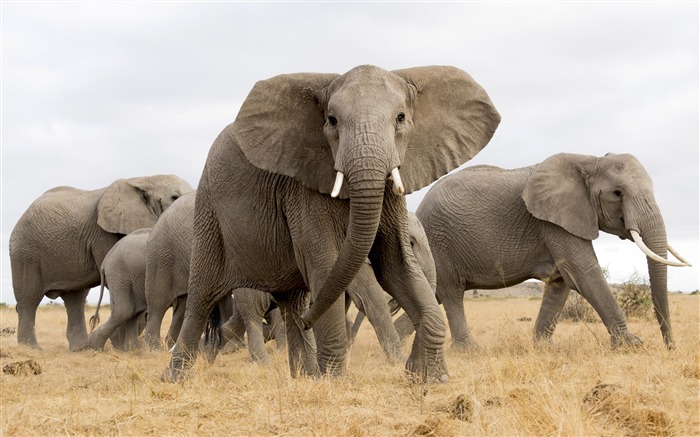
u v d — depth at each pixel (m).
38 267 28.05
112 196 27.72
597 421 8.12
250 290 17.77
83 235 28.03
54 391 11.76
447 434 7.85
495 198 21.19
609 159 19.95
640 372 10.78
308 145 11.50
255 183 12.48
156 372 15.91
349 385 10.99
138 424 8.95
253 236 12.61
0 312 53.25
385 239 11.34
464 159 11.66
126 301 24.25
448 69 11.79
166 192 28.03
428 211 21.92
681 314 29.78
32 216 28.14
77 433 8.63
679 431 7.71
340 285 10.49
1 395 11.02
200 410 9.57
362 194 9.89
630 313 29.03
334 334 11.60
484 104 11.84
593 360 12.15
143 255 24.30
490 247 21.00
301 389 10.22
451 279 21.44
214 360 17.36
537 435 7.64
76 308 28.50
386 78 10.93
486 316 36.44
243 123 11.78
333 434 8.07
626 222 19.25
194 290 13.90
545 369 11.56
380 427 8.39
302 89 11.62
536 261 20.80
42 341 29.84
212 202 13.38
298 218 11.73
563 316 29.14
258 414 9.16
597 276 19.73
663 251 18.86
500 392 9.52
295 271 12.53
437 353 11.16
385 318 16.39
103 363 18.55
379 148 10.02
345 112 10.46
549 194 20.20
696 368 11.12
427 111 11.53
